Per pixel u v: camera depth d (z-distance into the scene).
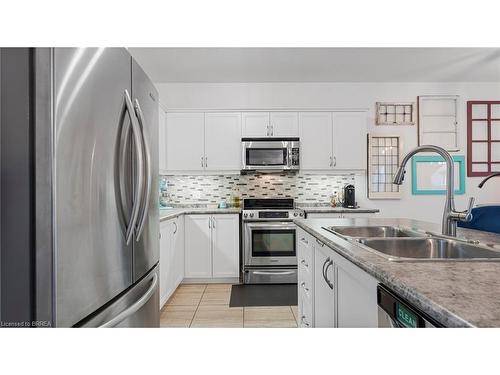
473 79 4.20
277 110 3.93
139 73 1.46
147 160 1.31
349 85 4.29
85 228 1.02
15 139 0.88
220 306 2.96
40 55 0.88
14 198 0.88
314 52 3.30
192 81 4.16
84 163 1.02
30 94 0.88
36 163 0.88
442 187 4.29
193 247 3.67
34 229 0.88
